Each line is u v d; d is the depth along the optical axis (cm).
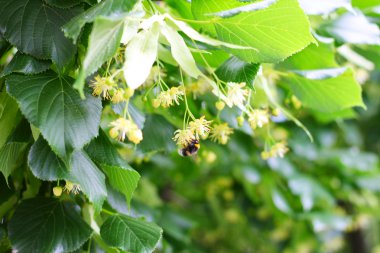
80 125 50
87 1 53
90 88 52
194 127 53
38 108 49
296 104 71
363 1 69
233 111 63
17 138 53
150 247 54
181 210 117
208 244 149
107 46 47
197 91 61
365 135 153
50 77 51
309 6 58
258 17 51
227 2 52
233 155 102
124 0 47
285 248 134
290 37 52
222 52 57
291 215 98
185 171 104
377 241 196
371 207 118
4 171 54
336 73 62
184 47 52
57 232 55
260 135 83
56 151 49
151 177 107
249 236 140
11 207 58
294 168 106
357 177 111
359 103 66
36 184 58
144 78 49
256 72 54
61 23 52
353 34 65
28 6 52
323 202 106
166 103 53
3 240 56
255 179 99
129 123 50
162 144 63
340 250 173
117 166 53
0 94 52
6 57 58
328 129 109
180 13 57
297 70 63
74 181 51
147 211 77
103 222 56
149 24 50
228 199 126
